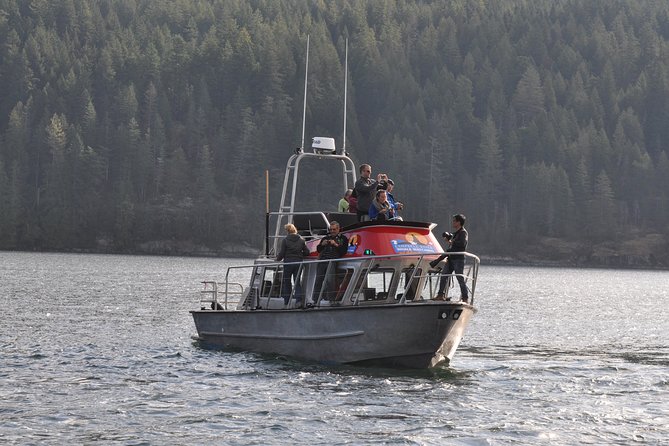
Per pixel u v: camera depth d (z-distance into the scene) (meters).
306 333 46.41
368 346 44.19
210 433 33.19
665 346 65.44
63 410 36.38
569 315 96.50
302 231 51.22
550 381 45.84
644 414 37.81
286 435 33.06
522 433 34.00
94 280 147.12
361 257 44.38
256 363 47.44
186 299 103.44
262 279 51.09
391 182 47.84
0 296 98.69
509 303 115.56
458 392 41.25
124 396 39.25
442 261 46.50
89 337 60.50
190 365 47.12
